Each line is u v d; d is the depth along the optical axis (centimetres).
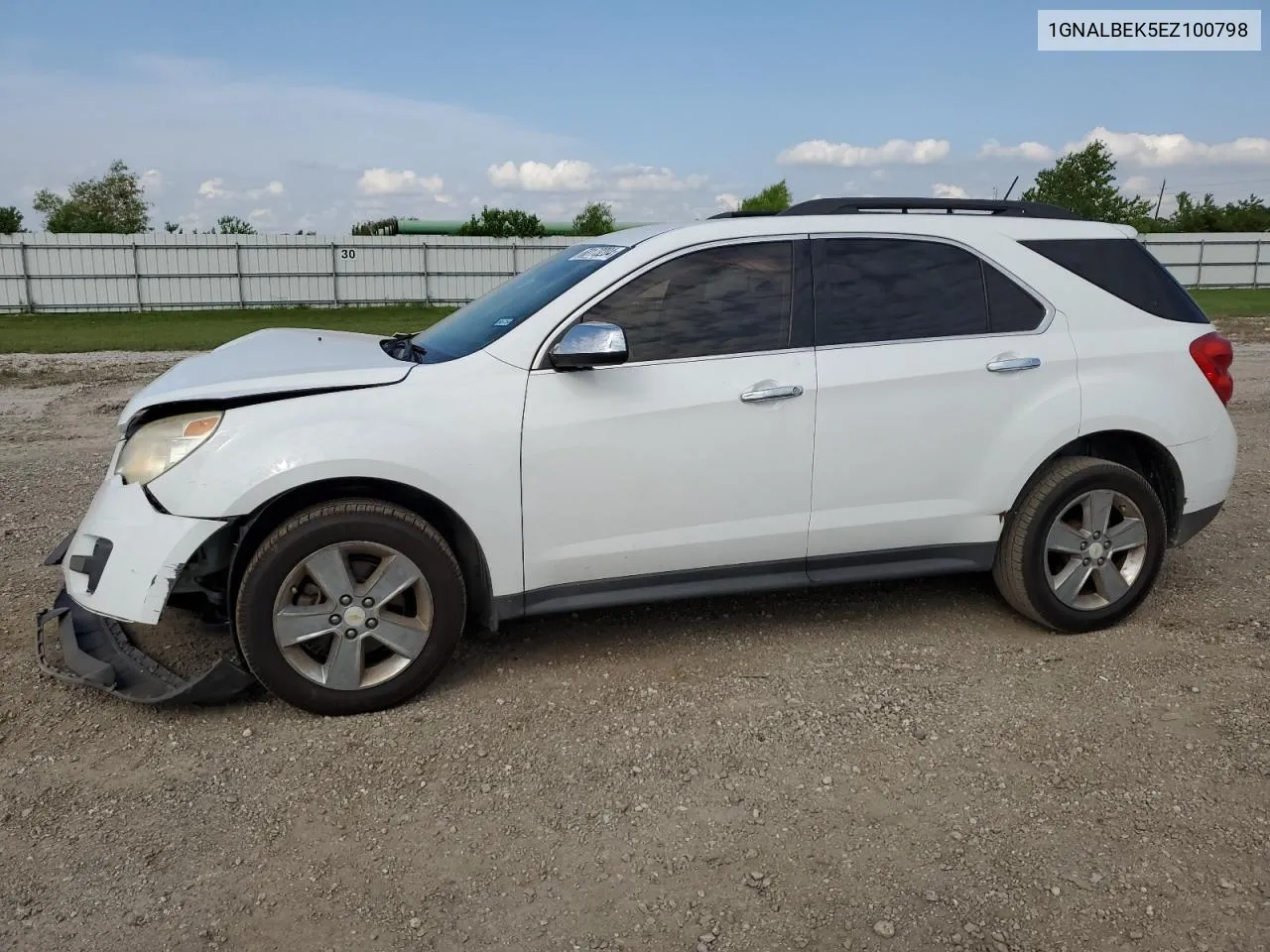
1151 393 420
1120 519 425
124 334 2267
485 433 349
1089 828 284
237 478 327
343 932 243
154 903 252
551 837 282
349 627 345
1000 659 400
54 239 3159
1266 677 380
